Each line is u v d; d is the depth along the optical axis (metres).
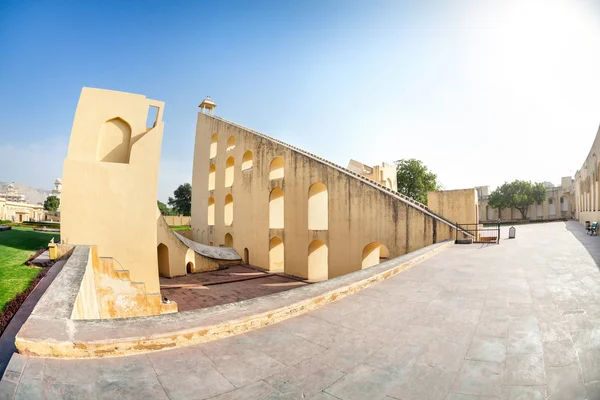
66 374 2.74
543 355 3.15
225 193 24.89
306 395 2.59
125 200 11.34
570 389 2.56
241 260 22.52
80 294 5.42
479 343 3.49
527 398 2.48
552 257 8.90
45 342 2.95
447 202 17.83
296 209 18.09
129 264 11.26
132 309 9.99
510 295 5.25
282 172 20.78
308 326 4.08
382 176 30.67
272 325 4.11
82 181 10.91
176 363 3.06
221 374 2.90
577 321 3.97
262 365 3.07
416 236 13.25
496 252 10.39
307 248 17.34
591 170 21.27
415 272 7.40
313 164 17.14
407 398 2.55
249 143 22.22
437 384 2.73
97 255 9.78
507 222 42.03
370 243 14.66
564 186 40.84
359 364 3.10
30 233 16.58
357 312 4.62
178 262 18.08
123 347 3.15
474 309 4.64
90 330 3.32
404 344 3.53
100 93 11.84
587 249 10.30
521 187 40.97
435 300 5.15
